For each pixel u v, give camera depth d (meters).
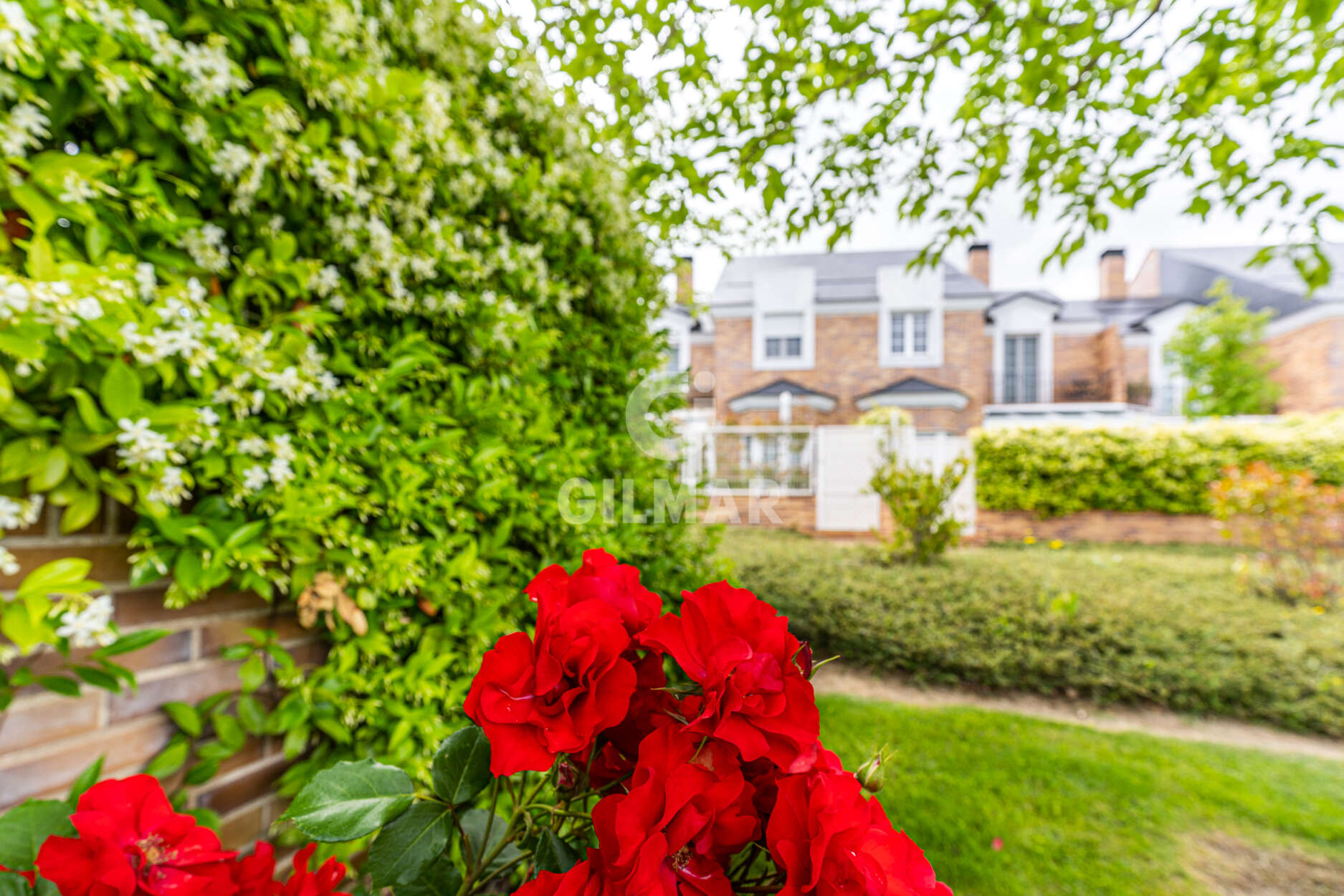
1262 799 2.30
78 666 0.86
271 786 1.15
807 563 5.22
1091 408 14.62
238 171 1.01
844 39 2.27
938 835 2.04
